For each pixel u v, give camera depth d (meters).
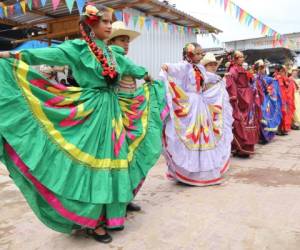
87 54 3.17
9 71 2.86
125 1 7.12
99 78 3.22
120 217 3.28
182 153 4.63
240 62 6.40
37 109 2.94
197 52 4.78
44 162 2.91
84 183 3.06
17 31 9.77
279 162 6.10
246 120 6.34
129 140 3.53
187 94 4.74
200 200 4.19
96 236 3.24
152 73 9.17
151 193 4.52
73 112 3.07
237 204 4.02
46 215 3.02
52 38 8.45
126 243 3.16
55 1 5.20
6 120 2.80
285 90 9.24
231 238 3.19
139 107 3.72
